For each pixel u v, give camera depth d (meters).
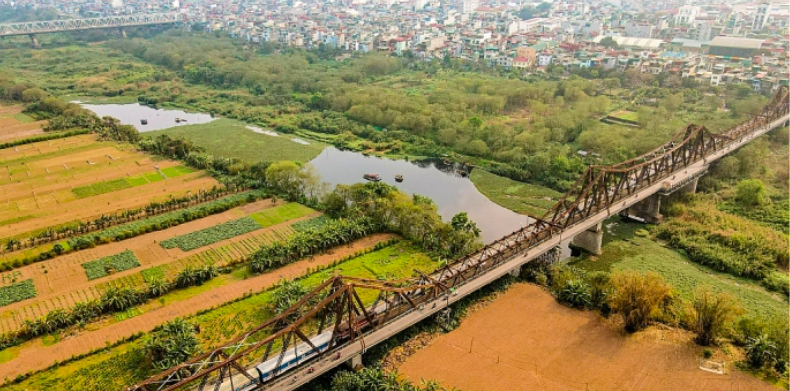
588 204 146.12
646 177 160.75
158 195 160.50
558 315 108.50
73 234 137.00
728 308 98.69
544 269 122.19
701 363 95.44
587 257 134.88
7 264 121.31
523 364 94.69
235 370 87.44
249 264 121.88
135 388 73.56
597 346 99.62
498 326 104.94
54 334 100.50
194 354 91.50
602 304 109.88
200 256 128.25
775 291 119.62
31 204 154.38
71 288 114.94
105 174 176.62
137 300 109.62
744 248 132.25
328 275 120.44
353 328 90.94
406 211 135.88
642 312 102.19
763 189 157.25
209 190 163.38
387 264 125.50
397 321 98.56
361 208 143.75
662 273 126.19
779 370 92.88
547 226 131.00
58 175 175.50
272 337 81.00
